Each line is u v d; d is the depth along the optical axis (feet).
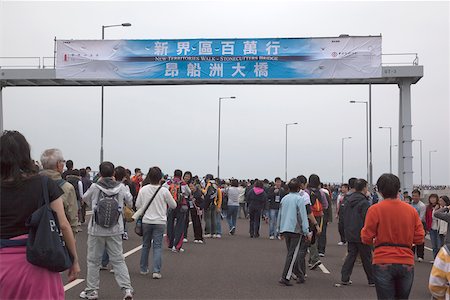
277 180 62.80
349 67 75.51
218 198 62.49
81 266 36.58
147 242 34.24
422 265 43.73
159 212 33.45
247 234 69.00
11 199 13.76
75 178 51.19
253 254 46.83
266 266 39.78
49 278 14.02
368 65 75.31
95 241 26.94
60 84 81.71
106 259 35.42
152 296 28.22
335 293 30.14
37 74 78.79
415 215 19.02
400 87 77.41
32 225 13.69
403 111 77.05
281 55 75.82
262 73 75.97
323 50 75.82
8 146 13.88
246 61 76.18
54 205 14.20
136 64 77.77
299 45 75.92
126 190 28.35
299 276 33.19
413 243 19.13
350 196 32.99
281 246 53.83
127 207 28.78
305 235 32.01
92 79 78.23
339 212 56.49
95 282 27.04
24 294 13.76
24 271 13.69
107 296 27.81
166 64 77.15
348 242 32.81
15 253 13.70
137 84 80.48
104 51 78.28
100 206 26.66
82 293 27.04
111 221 26.58
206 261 41.70
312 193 39.37
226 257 44.37
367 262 32.48
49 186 14.21
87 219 75.20
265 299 28.25
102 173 27.91
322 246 47.24
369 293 30.17
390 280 18.66
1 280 13.64
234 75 76.18
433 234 45.32
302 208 31.91
